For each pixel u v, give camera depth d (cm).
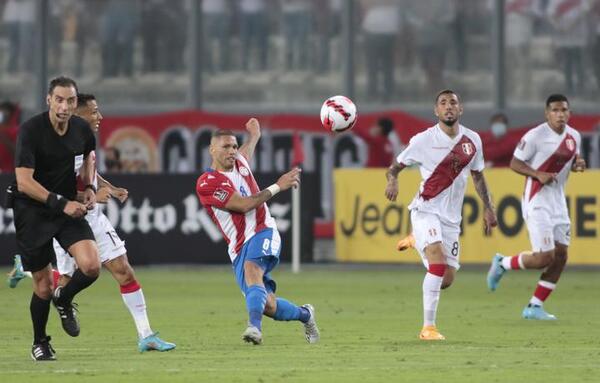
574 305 4847
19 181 3003
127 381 2750
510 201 6241
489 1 8312
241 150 3534
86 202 3152
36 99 8550
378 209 6450
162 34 8644
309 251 6556
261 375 2834
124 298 3325
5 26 8681
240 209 3306
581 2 8181
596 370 2931
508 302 4966
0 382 2744
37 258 3089
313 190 6562
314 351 3328
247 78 8594
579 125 7156
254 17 8562
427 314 3662
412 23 8394
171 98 8638
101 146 7394
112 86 8712
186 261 6506
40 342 3159
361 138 7244
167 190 6506
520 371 2911
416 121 7194
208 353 3278
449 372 2892
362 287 5644
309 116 7331
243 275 3350
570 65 8206
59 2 8750
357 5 8438
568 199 6203
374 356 3209
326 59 8519
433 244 3684
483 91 8319
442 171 3750
